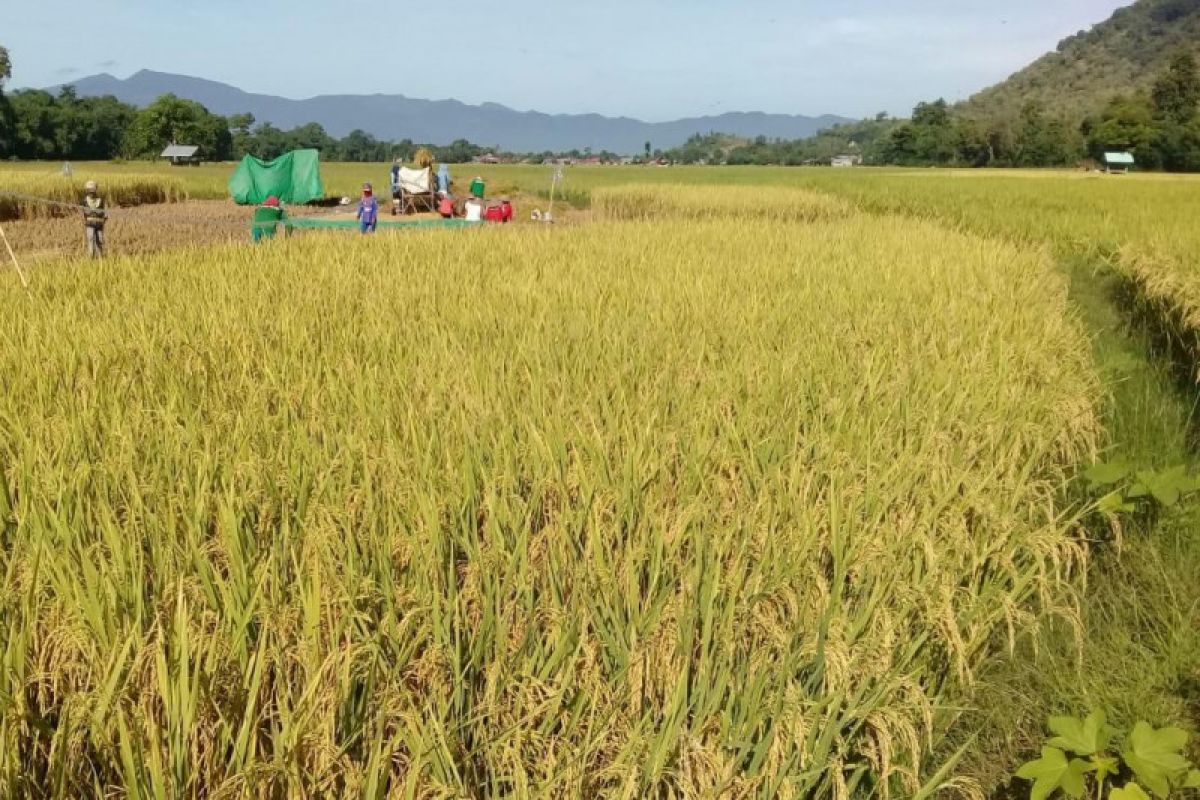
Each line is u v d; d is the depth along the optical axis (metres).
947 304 8.42
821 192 38.19
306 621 2.66
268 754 2.51
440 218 23.48
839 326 7.18
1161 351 10.39
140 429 4.51
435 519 3.40
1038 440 5.11
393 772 2.44
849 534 3.58
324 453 4.11
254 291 8.82
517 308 8.05
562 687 2.58
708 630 2.87
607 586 3.08
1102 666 3.96
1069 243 18.69
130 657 2.57
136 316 7.27
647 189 31.81
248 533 3.36
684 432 4.62
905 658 3.14
